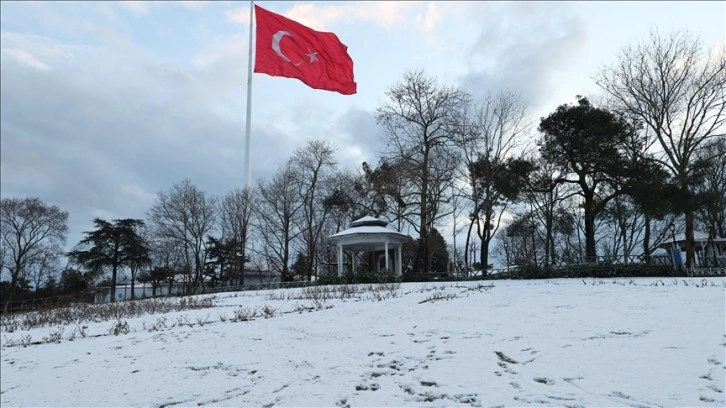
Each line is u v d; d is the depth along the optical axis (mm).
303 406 6707
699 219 44562
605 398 5984
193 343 12031
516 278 28406
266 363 9406
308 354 9906
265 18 32156
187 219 55156
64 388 8898
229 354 10469
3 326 20406
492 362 8125
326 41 32750
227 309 19641
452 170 40531
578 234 54531
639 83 36094
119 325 15562
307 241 55375
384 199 45375
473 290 21469
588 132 31188
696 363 7059
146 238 65438
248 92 43438
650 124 33812
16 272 60812
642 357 7594
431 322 12648
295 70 32125
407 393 6918
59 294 58344
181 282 69875
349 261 59188
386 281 31359
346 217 56062
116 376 9398
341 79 33188
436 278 32062
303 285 33812
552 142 33156
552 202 41562
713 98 33656
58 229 65688
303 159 50938
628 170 30719
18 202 63062
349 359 9219
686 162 33312
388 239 35781
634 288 17844
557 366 7512
